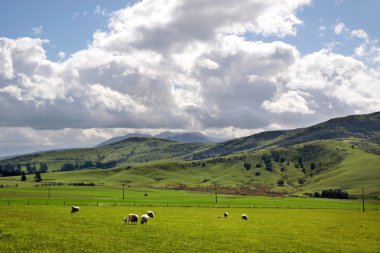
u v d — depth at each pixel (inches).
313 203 6879.9
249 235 2406.5
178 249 1803.6
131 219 2864.2
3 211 3467.0
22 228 2220.7
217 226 2869.1
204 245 1955.0
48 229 2244.1
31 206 4429.1
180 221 3164.4
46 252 1557.6
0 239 1786.4
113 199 6683.1
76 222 2753.4
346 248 2012.8
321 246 2055.9
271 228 2861.7
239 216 3912.4
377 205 6471.5
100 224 2677.2
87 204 5196.9
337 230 2839.6
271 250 1895.9
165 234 2284.7
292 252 1865.2
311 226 3090.6
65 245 1734.7
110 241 1913.1
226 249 1871.3
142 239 2038.6
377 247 2069.4
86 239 1937.7
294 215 4227.4
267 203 6555.1
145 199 6988.2
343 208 5649.6
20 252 1529.3
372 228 3021.7
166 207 5004.9
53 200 5807.1
